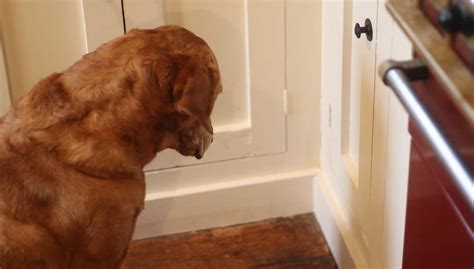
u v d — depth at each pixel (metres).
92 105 1.34
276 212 2.10
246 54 1.84
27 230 1.30
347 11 1.61
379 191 1.55
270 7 1.77
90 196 1.33
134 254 2.00
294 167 2.05
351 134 1.75
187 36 1.41
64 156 1.33
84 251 1.38
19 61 1.75
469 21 0.78
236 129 1.93
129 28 1.73
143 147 1.40
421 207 1.09
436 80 0.86
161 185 1.99
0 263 1.28
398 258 1.48
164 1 1.73
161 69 1.35
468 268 0.95
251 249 2.00
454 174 0.80
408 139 1.31
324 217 2.00
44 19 1.71
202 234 2.06
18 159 1.32
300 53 1.86
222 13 1.78
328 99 1.86
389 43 1.35
